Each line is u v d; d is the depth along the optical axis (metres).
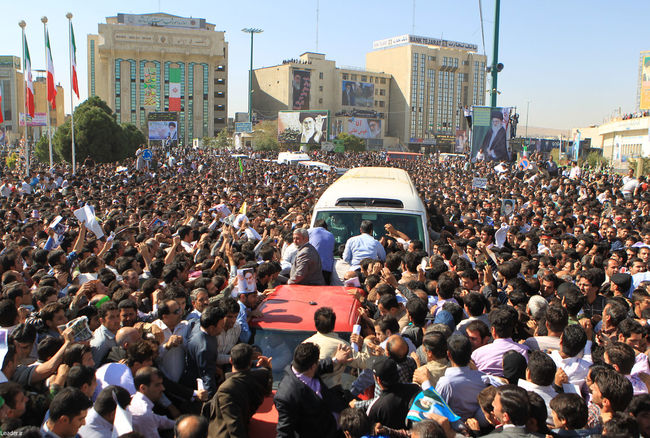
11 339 4.89
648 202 14.50
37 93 99.50
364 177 10.86
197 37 127.06
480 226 11.09
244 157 55.97
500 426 3.95
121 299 5.64
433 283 6.79
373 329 5.73
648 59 54.03
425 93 157.00
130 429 4.05
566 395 3.88
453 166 50.91
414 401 4.06
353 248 8.01
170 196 18.44
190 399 4.89
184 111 129.12
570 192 19.84
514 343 5.11
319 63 144.62
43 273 7.35
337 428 4.33
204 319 4.88
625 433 3.50
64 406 3.78
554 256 8.79
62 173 31.23
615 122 68.31
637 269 8.11
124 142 51.75
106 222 11.77
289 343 5.04
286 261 8.27
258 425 4.52
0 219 13.28
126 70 125.38
